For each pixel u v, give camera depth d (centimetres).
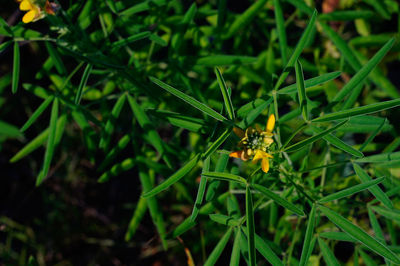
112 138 65
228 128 41
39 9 44
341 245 57
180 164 56
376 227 46
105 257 71
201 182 42
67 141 67
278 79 43
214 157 44
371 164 48
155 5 48
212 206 46
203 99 49
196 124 43
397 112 52
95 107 54
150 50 50
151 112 43
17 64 46
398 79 63
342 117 41
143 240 69
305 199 46
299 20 57
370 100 56
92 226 72
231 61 48
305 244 42
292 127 51
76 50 47
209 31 51
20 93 67
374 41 53
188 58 49
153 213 49
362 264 56
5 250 68
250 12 50
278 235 50
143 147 51
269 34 55
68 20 46
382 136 56
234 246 44
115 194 72
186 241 62
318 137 40
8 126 56
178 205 62
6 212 71
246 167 54
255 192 46
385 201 43
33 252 71
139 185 71
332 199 42
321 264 52
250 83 52
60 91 47
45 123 69
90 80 62
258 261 57
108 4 46
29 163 71
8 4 61
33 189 72
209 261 44
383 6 52
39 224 72
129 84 48
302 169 46
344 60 53
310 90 50
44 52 65
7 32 45
